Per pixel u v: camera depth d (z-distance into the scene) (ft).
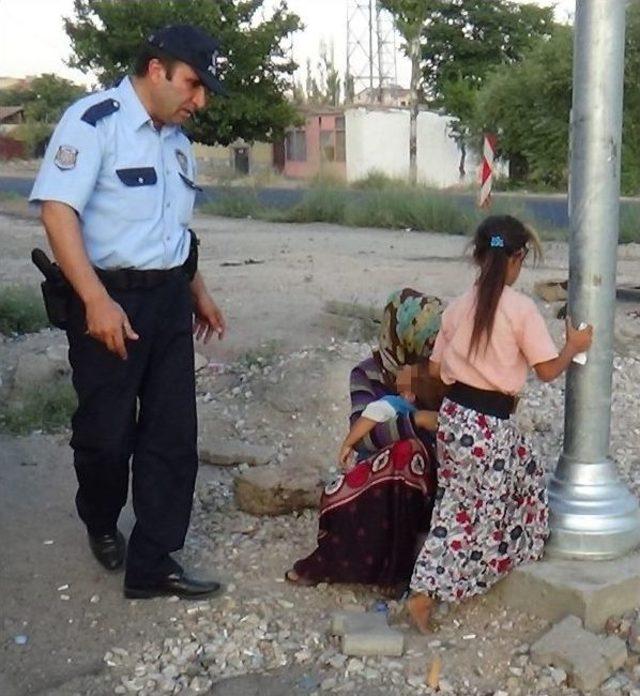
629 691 9.32
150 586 10.93
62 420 16.42
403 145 114.62
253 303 24.22
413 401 11.06
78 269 9.72
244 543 12.26
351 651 9.90
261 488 12.84
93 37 77.46
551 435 15.83
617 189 10.64
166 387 10.68
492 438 10.09
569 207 10.87
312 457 14.90
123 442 10.58
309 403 16.62
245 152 123.65
